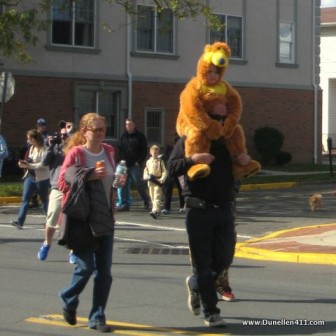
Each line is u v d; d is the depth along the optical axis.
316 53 61.47
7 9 44.50
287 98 59.66
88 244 12.58
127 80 51.19
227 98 13.03
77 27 49.12
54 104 48.22
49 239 19.56
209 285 13.10
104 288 12.90
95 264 12.91
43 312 14.46
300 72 60.53
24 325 13.48
